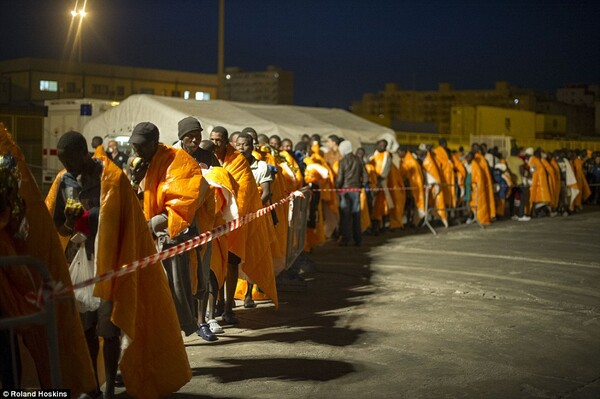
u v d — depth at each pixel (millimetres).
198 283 6316
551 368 6309
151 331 5035
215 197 7055
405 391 5645
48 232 4691
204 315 7184
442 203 17844
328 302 9094
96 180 4992
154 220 5758
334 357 6586
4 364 4418
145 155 5836
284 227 9078
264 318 8172
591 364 6457
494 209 19141
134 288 4871
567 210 22938
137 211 5012
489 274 11141
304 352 6746
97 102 22219
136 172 5852
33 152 26453
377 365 6344
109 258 4793
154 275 5066
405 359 6535
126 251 4879
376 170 16578
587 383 5902
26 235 4594
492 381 5910
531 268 11734
